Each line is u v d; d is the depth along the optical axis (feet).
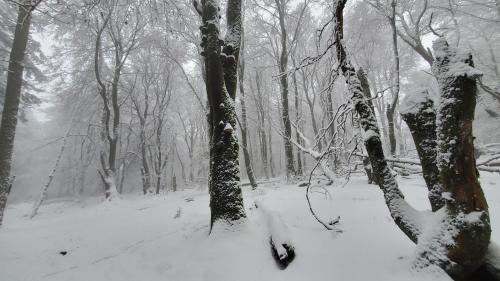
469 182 8.61
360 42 70.38
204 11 21.12
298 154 64.34
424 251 9.61
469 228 8.40
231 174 18.25
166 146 104.68
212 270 13.83
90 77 75.77
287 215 20.03
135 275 15.43
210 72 19.56
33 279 16.31
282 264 13.07
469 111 8.68
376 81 97.96
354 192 25.79
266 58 85.61
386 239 13.51
